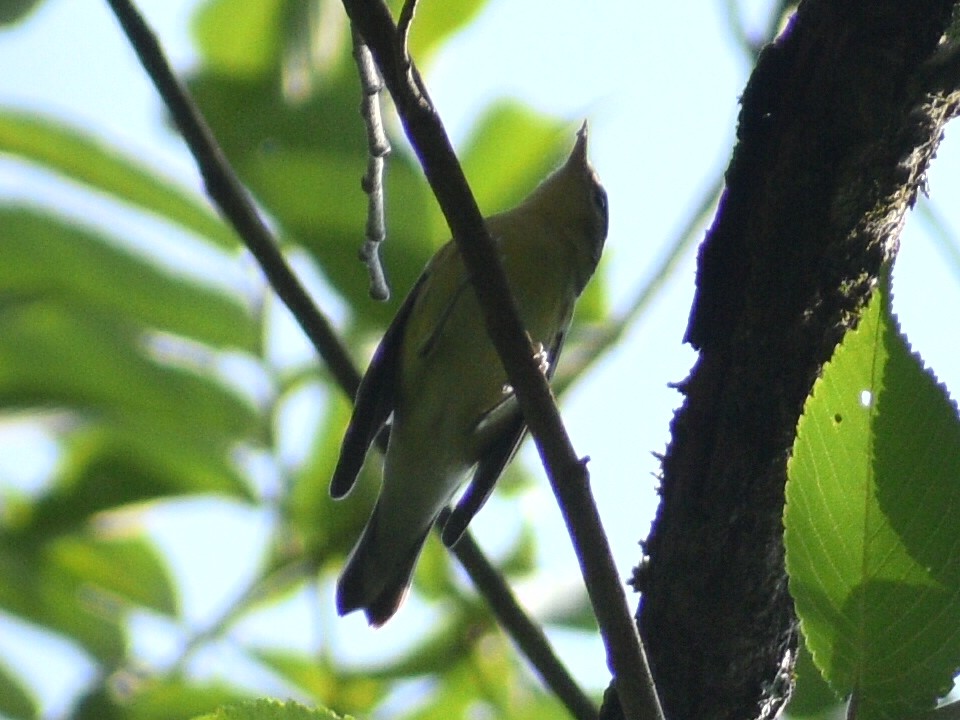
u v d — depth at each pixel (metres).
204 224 7.37
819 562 3.44
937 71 4.29
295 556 7.58
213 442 7.40
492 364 7.62
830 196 4.39
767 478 4.45
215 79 7.39
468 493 7.62
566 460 4.07
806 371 4.43
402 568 7.73
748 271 4.52
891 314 3.28
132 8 5.93
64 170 7.35
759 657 4.60
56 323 7.24
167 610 8.15
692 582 4.58
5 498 7.94
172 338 7.35
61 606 8.13
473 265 4.14
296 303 5.96
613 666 3.96
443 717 7.96
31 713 8.12
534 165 8.37
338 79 7.45
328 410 7.52
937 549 3.36
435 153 4.01
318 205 7.25
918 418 3.30
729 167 4.58
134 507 7.66
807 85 4.41
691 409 4.64
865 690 3.47
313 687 7.77
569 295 8.03
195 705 7.70
